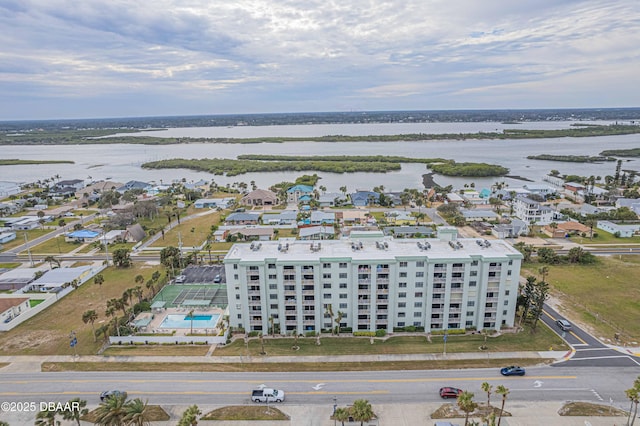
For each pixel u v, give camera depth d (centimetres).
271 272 9125
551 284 11888
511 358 8275
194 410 5788
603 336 9075
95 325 10012
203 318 10275
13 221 19662
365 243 10138
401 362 8200
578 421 6556
